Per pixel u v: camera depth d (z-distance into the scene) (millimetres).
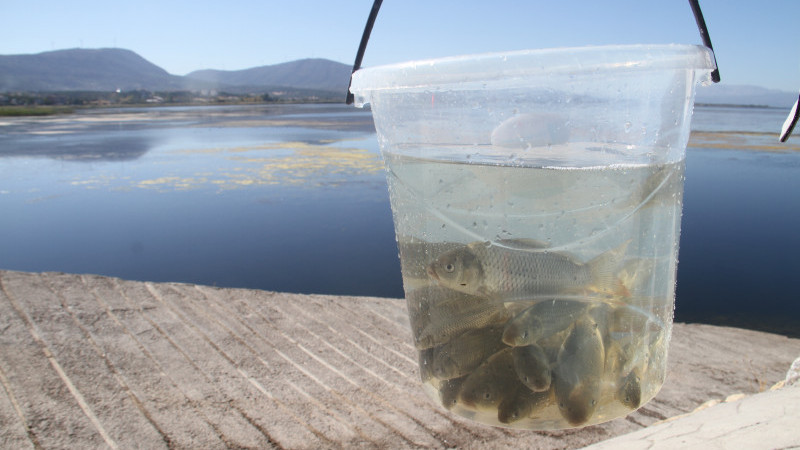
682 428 1384
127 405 2428
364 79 1122
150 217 8031
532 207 903
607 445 1490
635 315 984
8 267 5988
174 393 2564
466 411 980
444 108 962
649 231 983
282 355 3018
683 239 6582
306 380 2762
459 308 966
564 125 910
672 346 3297
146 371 2744
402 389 2699
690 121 1044
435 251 1006
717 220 7355
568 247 922
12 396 2412
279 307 3682
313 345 3158
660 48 923
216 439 2234
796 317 4520
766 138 18062
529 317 913
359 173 11547
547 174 900
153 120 39719
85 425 2252
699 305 4816
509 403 936
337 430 2338
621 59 900
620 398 979
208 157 14555
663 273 1019
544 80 899
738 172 10828
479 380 955
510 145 917
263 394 2611
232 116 47344
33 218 8102
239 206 8562
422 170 1014
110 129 28594
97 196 9562
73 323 3197
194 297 3734
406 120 1029
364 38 1266
